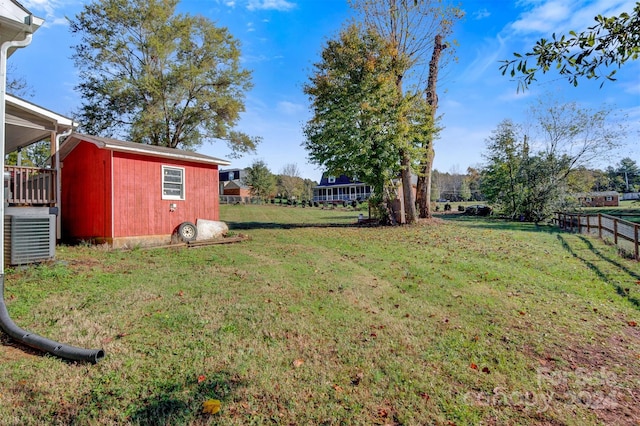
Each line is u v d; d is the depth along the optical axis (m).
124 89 21.00
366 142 14.33
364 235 12.89
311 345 3.59
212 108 24.52
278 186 55.75
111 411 2.40
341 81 15.20
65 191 11.59
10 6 4.71
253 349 3.42
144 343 3.46
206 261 7.79
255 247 10.04
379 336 3.86
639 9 2.21
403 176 16.34
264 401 2.62
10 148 11.01
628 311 4.76
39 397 2.52
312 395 2.72
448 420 2.49
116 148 9.37
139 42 22.19
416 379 3.01
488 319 4.46
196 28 23.55
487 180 23.50
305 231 14.36
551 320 4.44
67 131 8.45
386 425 2.42
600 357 3.48
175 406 2.49
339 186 52.38
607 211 25.70
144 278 6.02
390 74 14.59
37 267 6.18
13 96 7.05
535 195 20.11
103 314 4.19
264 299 5.00
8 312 4.05
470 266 7.43
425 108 15.31
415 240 11.45
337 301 5.04
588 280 6.32
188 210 11.52
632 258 8.11
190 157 11.36
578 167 19.55
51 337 3.51
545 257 8.38
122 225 9.63
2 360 3.05
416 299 5.28
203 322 4.04
